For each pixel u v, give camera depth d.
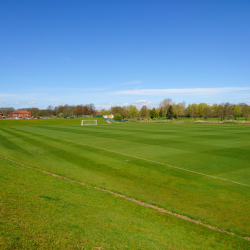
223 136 45.81
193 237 9.18
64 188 13.81
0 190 10.55
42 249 6.30
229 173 19.28
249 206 12.95
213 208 12.62
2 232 6.64
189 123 104.19
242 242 9.16
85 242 7.15
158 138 43.00
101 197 13.04
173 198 13.98
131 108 174.75
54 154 27.30
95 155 26.80
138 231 8.94
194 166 21.61
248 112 133.12
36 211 8.94
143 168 20.97
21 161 23.03
